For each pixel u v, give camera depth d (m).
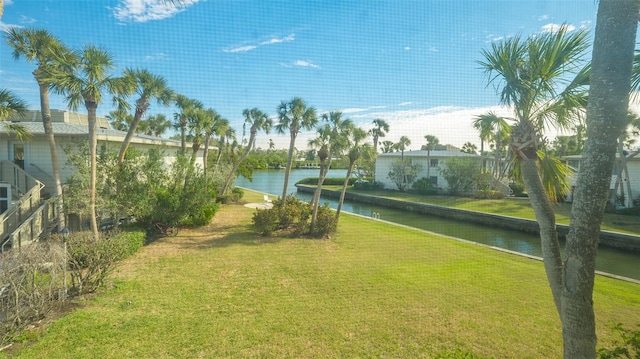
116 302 5.11
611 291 6.10
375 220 14.02
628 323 4.75
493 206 18.30
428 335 4.31
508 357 3.84
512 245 11.93
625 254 10.91
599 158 2.30
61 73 7.00
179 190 10.30
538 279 6.56
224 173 20.28
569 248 2.41
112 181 8.80
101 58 7.22
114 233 7.79
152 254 8.10
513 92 3.46
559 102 3.54
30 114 13.05
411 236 10.72
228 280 6.27
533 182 3.30
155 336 4.12
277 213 10.96
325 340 4.14
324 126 11.00
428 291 5.84
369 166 28.47
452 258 8.09
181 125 14.67
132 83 7.89
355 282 6.26
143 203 8.80
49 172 9.96
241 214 15.05
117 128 27.42
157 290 5.68
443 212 17.88
